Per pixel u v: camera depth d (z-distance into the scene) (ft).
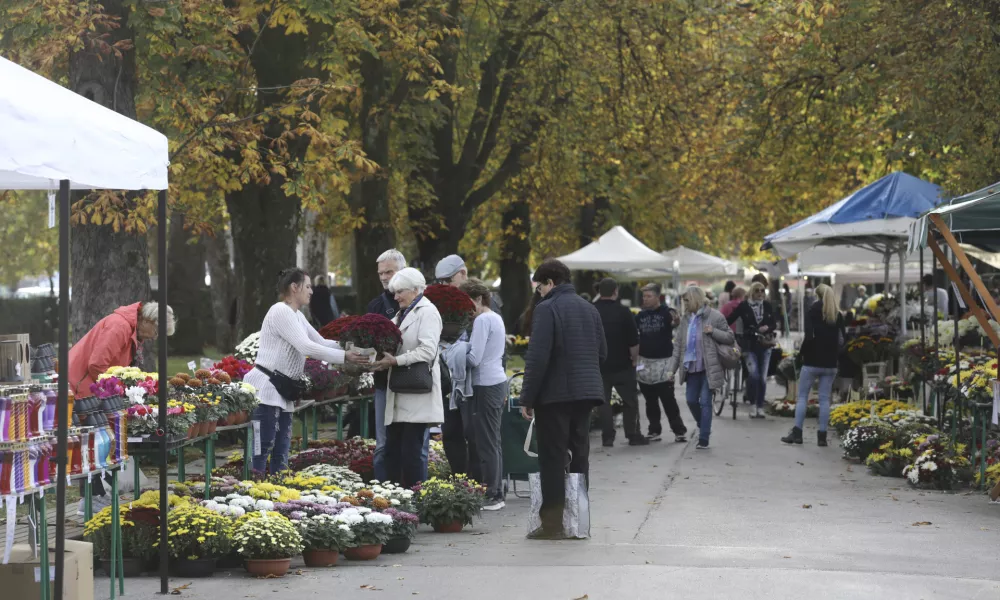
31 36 50.83
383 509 30.25
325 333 40.83
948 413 49.90
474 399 36.17
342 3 59.41
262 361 34.35
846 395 68.95
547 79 87.76
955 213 40.70
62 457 19.34
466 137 90.33
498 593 23.25
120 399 23.65
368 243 82.89
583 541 30.60
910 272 118.21
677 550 28.58
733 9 89.15
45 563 19.89
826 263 82.94
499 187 91.76
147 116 68.33
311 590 24.07
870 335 66.23
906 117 65.46
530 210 112.47
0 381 21.09
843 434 56.18
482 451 36.40
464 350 35.70
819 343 54.49
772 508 36.88
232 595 23.65
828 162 85.15
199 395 29.94
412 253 120.88
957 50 57.00
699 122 94.53
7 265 167.53
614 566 25.77
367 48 59.77
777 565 26.30
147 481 40.11
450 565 27.25
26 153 18.45
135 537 26.11
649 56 88.07
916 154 69.92
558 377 30.17
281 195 65.21
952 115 58.23
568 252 125.39
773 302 154.10
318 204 58.44
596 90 87.25
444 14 72.33
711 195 115.03
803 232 61.82
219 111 57.82
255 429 33.53
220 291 119.75
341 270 191.93
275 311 34.12
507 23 85.30
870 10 69.36
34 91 19.29
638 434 55.62
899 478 44.29
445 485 33.32
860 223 60.23
